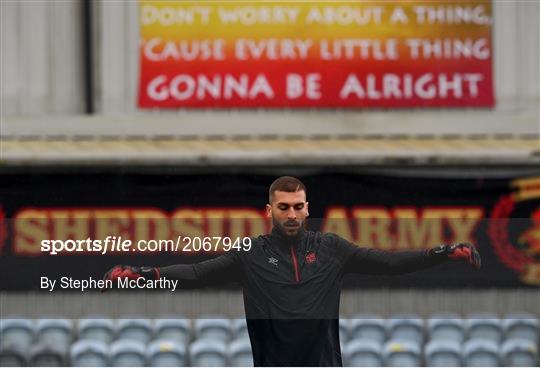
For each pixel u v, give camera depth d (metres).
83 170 46.44
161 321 44.94
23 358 43.78
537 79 49.44
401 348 43.59
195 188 46.47
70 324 44.91
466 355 43.75
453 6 49.00
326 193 46.59
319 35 48.75
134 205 46.22
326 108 48.81
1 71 48.91
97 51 49.00
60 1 49.09
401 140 48.50
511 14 49.25
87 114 49.00
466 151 46.91
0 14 48.94
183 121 48.75
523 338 44.88
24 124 48.69
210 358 43.28
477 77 49.03
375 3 48.75
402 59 48.91
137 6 48.94
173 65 48.91
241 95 48.75
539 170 46.50
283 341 34.88
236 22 48.81
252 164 46.50
